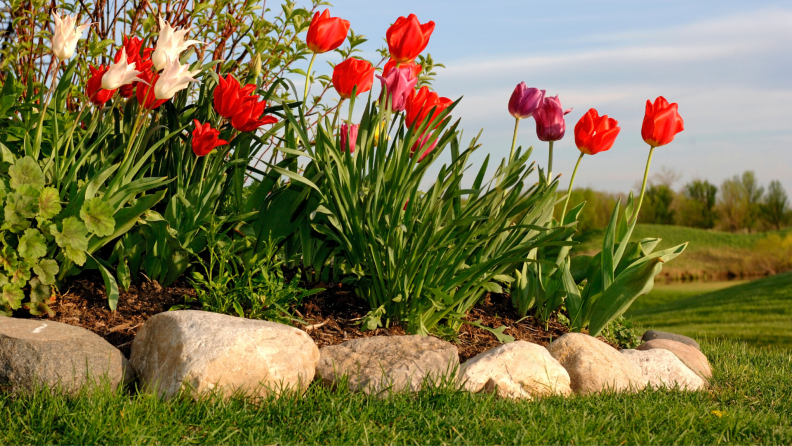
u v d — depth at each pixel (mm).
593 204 34031
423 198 3709
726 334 10984
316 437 2260
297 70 4277
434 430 2426
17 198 2746
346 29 3346
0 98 3086
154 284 3404
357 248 3457
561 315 4250
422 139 3396
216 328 2648
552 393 3062
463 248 3320
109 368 2516
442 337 3523
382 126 3498
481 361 3092
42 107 3166
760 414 3100
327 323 3422
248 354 2572
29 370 2369
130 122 3453
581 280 4426
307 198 3600
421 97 3363
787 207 34781
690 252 30062
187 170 3570
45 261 2838
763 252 29203
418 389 2803
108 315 3078
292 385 2629
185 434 2215
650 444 2504
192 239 3346
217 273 3664
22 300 3029
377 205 3322
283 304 3289
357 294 3756
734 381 3998
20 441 2061
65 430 2105
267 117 3127
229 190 3807
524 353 3148
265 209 3670
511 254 3326
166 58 2682
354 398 2607
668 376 3654
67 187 3059
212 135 3023
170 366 2531
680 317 14414
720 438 2645
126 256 3373
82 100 3734
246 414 2389
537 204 3826
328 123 3395
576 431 2473
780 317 13039
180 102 3629
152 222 3295
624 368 3451
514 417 2654
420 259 3271
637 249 4160
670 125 3787
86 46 3736
